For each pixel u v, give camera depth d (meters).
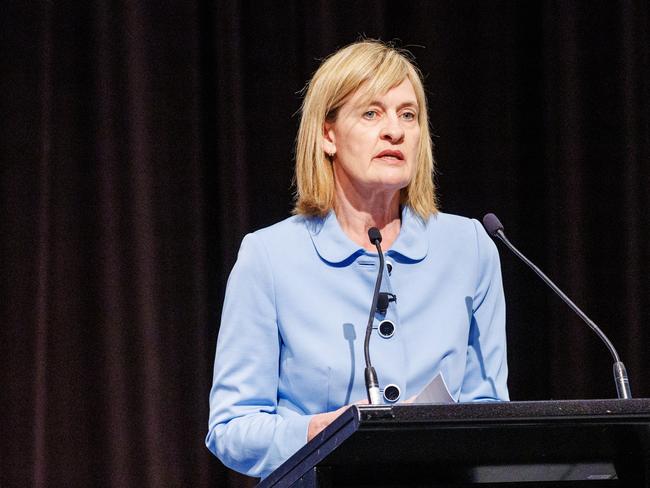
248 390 6.33
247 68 11.10
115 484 10.18
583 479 5.05
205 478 10.45
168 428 10.37
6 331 10.08
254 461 5.84
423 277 6.68
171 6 10.81
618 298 11.30
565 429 4.54
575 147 11.36
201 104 10.92
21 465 9.95
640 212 11.45
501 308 6.96
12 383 10.03
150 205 10.49
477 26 11.66
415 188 6.90
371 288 6.55
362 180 6.53
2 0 10.48
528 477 4.96
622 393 5.89
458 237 6.92
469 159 11.50
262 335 6.44
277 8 11.18
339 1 11.24
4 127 10.31
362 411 4.13
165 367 10.42
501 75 11.62
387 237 6.84
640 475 4.98
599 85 11.58
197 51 10.85
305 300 6.46
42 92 10.36
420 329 6.53
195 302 10.58
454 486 4.89
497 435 4.51
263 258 6.58
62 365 10.24
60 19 10.63
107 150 10.46
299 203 6.85
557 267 11.27
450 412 4.22
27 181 10.27
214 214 10.94
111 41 10.60
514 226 11.51
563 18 11.49
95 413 10.27
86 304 10.38
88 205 10.48
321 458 4.42
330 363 6.24
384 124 6.52
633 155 11.42
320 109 6.71
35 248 10.17
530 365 11.33
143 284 10.40
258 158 11.04
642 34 11.67
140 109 10.54
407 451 4.55
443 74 11.52
